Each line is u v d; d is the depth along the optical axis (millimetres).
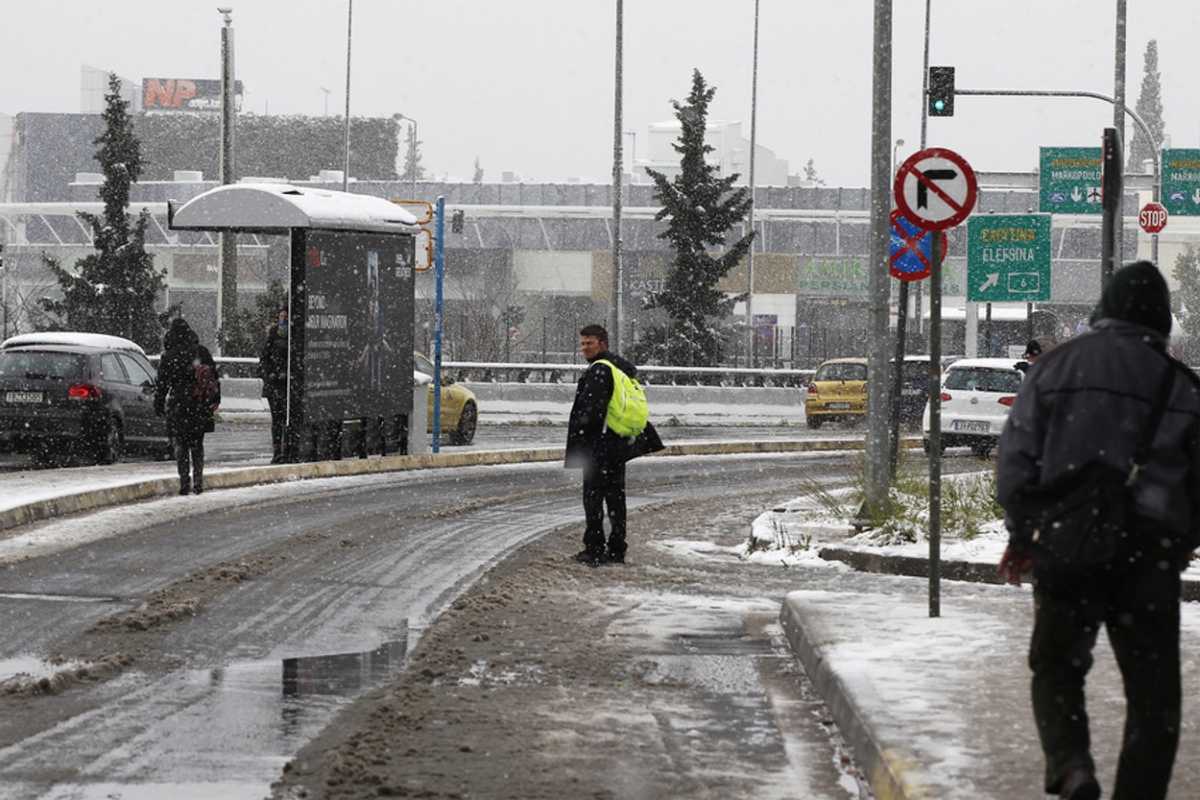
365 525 29938
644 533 31484
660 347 90125
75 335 44375
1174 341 110812
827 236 155500
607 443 26203
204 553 25219
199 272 157875
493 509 34094
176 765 12750
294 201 40094
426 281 150875
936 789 11242
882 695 14414
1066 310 150250
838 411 72625
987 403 53656
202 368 34438
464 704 15320
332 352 41812
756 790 12391
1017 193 150000
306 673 16656
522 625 20047
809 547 27703
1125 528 9875
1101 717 13641
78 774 12406
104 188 79188
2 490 31484
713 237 91312
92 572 23016
